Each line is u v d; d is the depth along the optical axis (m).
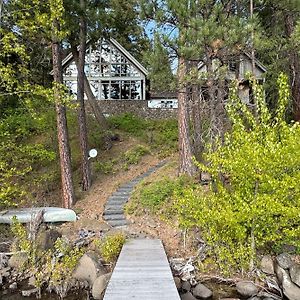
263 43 8.33
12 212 10.21
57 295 7.28
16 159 10.52
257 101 7.64
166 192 10.50
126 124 18.70
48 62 16.77
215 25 7.69
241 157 6.92
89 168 12.79
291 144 6.60
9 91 9.30
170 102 22.28
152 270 6.06
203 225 7.39
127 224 9.81
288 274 6.90
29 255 8.09
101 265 7.61
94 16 12.01
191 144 11.16
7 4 9.07
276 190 6.89
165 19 8.19
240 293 6.93
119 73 24.02
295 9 9.66
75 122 16.86
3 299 7.06
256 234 7.29
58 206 11.77
